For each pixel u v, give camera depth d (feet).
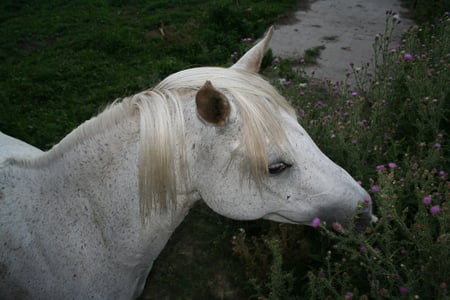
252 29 22.89
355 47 20.77
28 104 16.16
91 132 5.44
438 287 5.48
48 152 5.86
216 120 4.55
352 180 5.49
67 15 26.50
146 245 5.85
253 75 5.21
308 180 5.07
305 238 9.11
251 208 5.25
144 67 18.97
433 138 9.41
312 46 21.07
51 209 5.72
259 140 4.62
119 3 28.78
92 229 5.77
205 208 11.11
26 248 5.71
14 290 5.95
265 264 8.64
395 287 6.61
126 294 6.55
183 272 9.44
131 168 5.33
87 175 5.54
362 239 5.46
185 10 26.73
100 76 18.26
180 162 5.10
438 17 18.83
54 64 19.36
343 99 10.89
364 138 9.33
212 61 19.77
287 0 28.14
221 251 9.80
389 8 26.63
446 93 10.12
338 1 28.53
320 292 6.14
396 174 8.03
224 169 4.97
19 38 22.65
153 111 4.91
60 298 6.03
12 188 5.71
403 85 11.41
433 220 6.46
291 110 5.16
